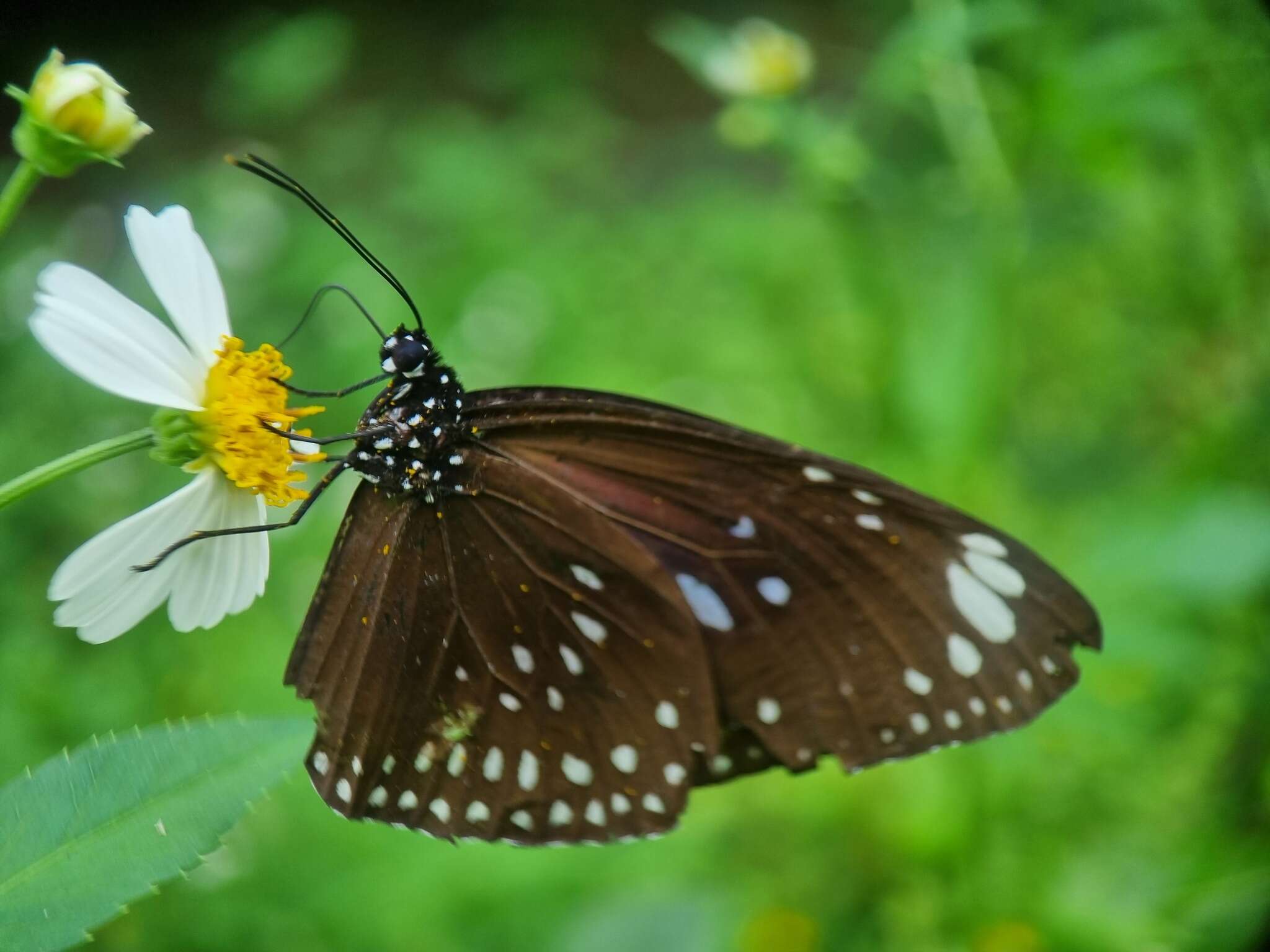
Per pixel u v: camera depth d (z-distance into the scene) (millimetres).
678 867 324
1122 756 323
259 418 251
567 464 263
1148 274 351
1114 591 319
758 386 468
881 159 367
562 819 264
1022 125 326
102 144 245
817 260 484
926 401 331
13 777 323
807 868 326
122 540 247
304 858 324
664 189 678
